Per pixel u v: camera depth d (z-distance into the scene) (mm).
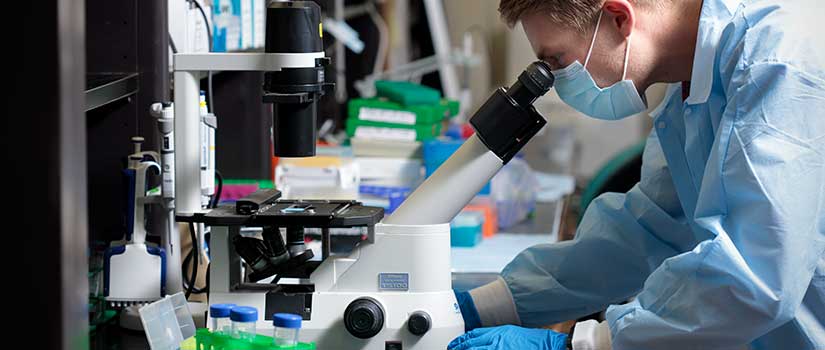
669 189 2088
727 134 1583
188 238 2164
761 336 1771
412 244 1656
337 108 4582
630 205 2125
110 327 1975
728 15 1731
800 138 1540
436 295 1661
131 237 1912
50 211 1017
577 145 6410
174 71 1685
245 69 1640
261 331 1642
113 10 2189
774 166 1527
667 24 1789
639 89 1856
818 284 1718
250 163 3184
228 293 1660
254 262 1690
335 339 1639
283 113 1627
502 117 1714
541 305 2084
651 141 2188
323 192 3195
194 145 1688
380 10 5184
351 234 3012
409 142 3527
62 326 1032
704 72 1732
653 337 1611
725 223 1594
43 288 1025
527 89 1729
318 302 1649
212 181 1864
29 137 1008
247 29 3061
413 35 5359
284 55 1603
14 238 1020
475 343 1646
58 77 1002
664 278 1632
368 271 1661
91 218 2207
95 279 2037
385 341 1636
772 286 1531
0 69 1000
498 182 3479
